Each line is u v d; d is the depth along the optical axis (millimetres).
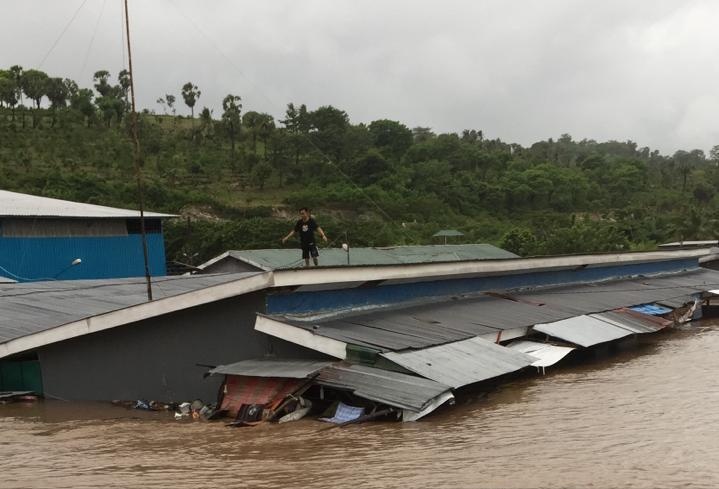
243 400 14133
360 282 17984
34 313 17938
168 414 15047
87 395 16344
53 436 12789
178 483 9422
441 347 15586
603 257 30250
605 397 14805
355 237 55156
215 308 16031
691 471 9609
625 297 26844
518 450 10766
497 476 9453
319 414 13844
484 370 14773
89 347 16422
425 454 10586
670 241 64562
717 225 66438
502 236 63875
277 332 14922
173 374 16078
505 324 18969
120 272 36125
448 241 63875
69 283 22250
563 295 25609
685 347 22094
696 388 15562
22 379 16953
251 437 12141
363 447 11102
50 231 32938
